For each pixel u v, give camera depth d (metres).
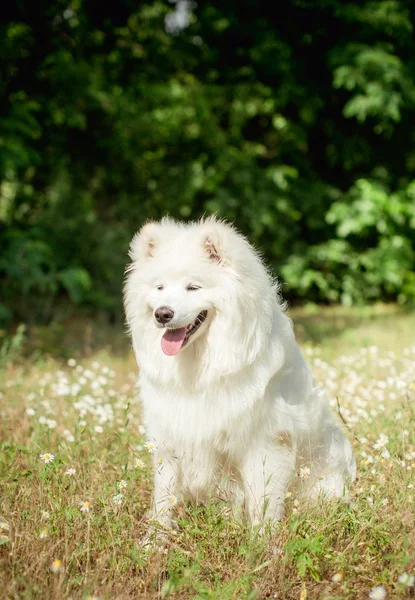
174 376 3.28
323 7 11.86
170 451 3.41
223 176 12.07
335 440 3.80
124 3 11.20
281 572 2.79
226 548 2.99
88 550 2.80
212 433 3.27
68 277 9.35
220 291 3.23
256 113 12.32
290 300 12.68
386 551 2.98
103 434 4.07
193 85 11.88
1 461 3.71
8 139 8.96
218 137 11.99
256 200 11.81
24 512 3.07
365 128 12.99
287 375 3.52
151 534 3.07
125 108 11.31
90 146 11.42
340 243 12.30
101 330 9.07
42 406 4.85
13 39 9.41
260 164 12.77
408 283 12.60
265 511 3.05
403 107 12.20
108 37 11.55
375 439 4.03
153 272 3.35
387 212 12.21
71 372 6.47
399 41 11.98
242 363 3.21
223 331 3.21
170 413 3.32
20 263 9.14
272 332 3.38
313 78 12.66
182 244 3.40
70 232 10.88
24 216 11.05
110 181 11.98
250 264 3.30
